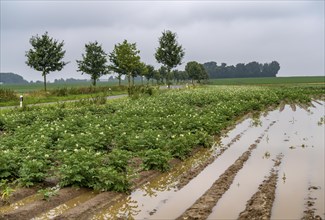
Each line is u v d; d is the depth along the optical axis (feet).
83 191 33.32
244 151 49.98
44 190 31.50
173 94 133.49
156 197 32.45
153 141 46.60
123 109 85.76
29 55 146.92
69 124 58.70
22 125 63.36
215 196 31.83
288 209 28.81
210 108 88.48
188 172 39.60
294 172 39.19
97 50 185.47
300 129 68.85
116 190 33.09
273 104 118.83
